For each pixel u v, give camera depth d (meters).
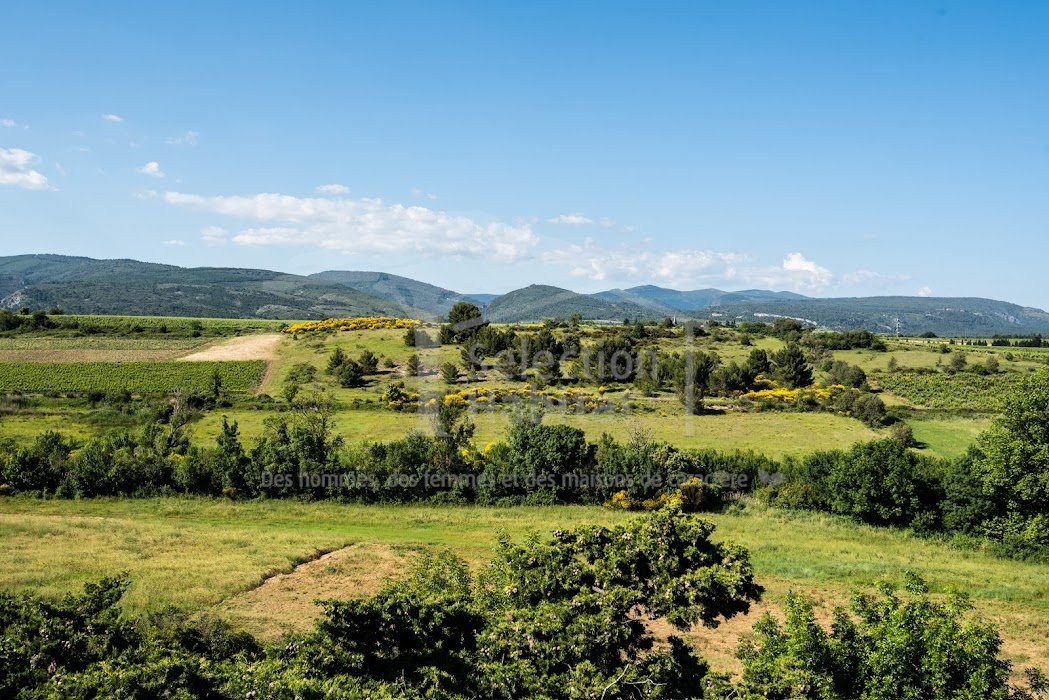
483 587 19.45
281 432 48.72
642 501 44.25
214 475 45.81
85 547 32.25
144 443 50.97
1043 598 29.92
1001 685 14.51
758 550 35.66
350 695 13.20
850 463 43.03
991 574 33.41
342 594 27.91
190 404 69.00
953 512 39.94
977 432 67.06
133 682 13.14
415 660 15.27
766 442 58.56
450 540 36.91
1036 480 36.41
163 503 43.88
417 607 15.86
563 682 14.37
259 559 31.41
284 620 24.48
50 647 15.20
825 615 26.67
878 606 15.80
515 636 15.34
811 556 34.84
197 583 27.73
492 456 46.97
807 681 14.27
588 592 15.95
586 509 44.09
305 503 44.66
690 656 16.31
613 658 15.50
